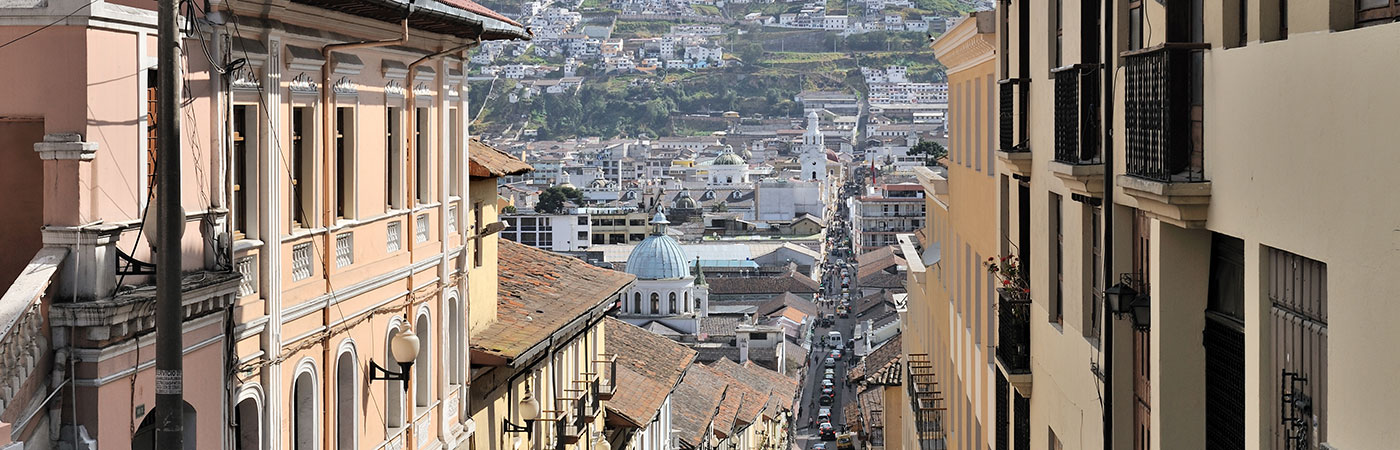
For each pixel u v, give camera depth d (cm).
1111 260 1689
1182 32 1411
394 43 2125
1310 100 1073
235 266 1762
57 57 1445
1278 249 1182
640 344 5281
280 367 1897
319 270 2019
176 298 1164
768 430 9956
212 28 1666
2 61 1455
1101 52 1827
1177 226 1432
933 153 9631
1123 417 1709
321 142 2008
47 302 1415
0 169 1580
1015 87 2381
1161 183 1324
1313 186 1068
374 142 2205
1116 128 1666
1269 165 1162
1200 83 1363
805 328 18962
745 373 11694
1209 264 1459
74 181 1441
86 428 1440
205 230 1652
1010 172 2441
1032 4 2181
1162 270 1465
